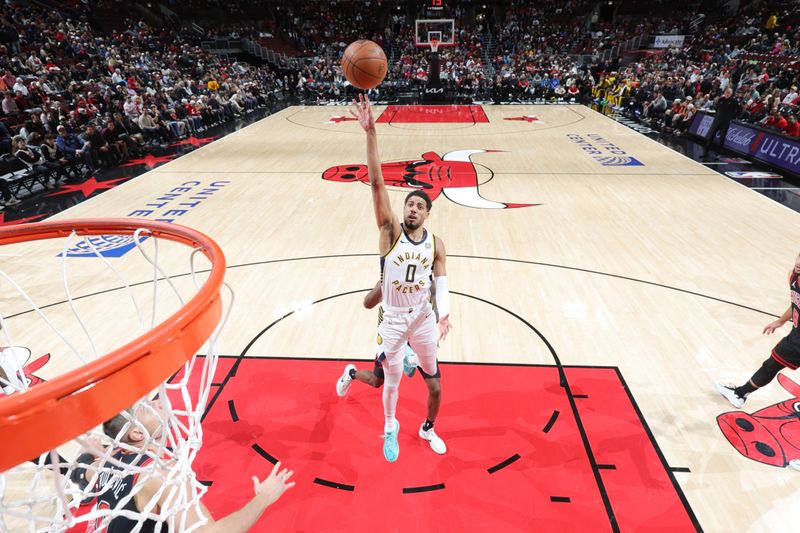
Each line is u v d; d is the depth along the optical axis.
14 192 9.10
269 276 5.92
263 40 28.39
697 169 10.42
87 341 4.68
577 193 8.98
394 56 28.73
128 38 20.75
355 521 2.89
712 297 5.34
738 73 17.23
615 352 4.43
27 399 1.02
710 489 3.09
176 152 12.76
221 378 4.12
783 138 10.12
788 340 3.38
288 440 3.51
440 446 3.37
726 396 3.84
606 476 3.18
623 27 29.03
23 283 5.78
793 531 2.82
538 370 4.20
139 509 1.82
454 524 2.87
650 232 7.13
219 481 3.18
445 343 4.59
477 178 10.02
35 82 13.08
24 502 1.71
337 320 4.98
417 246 2.82
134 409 1.69
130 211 8.25
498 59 26.66
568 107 19.94
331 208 8.34
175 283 5.74
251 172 10.64
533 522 2.88
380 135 14.66
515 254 6.46
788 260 6.17
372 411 3.78
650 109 16.31
